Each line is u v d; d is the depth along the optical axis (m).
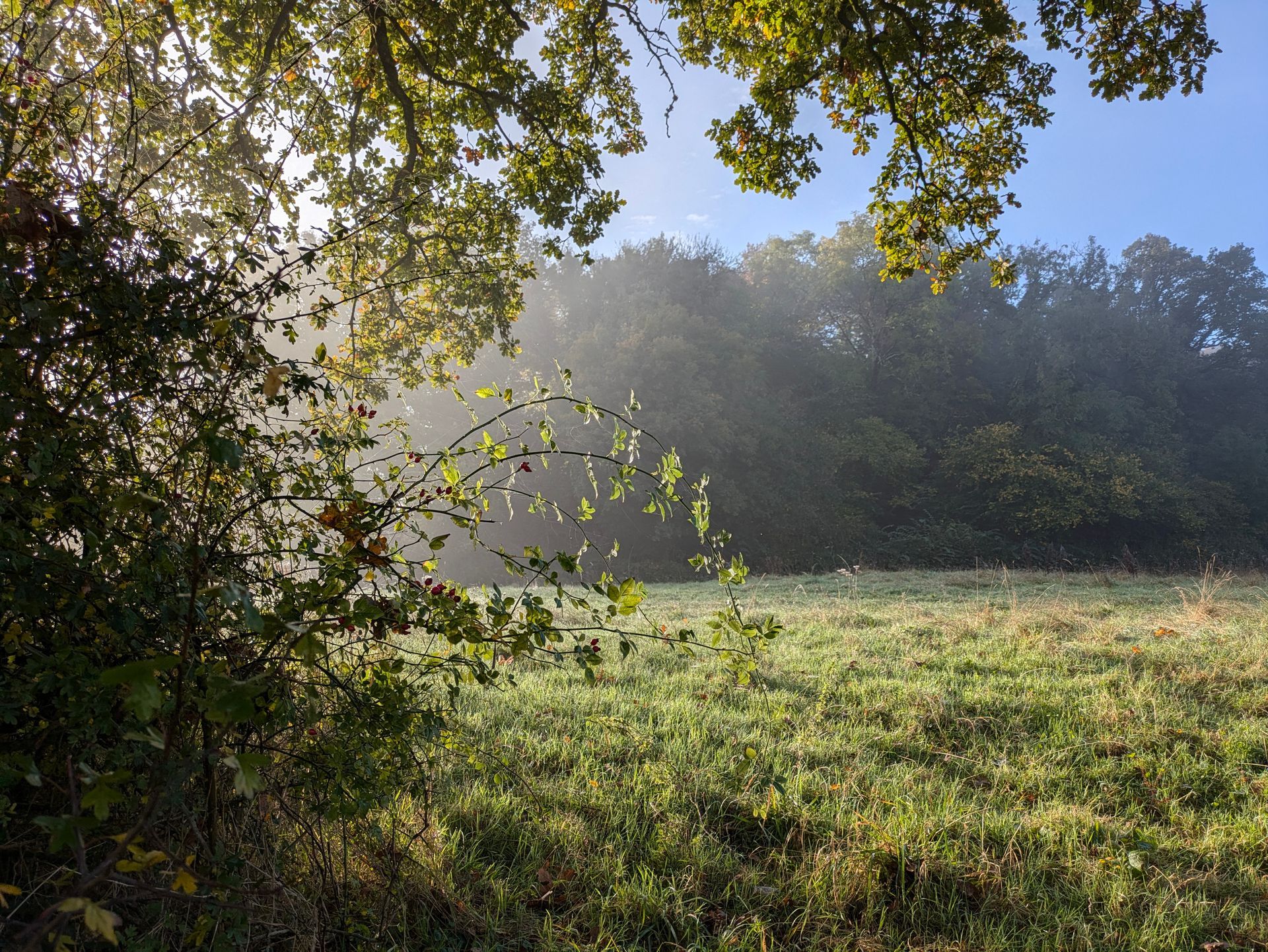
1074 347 39.59
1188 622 8.92
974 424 37.38
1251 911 3.01
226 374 2.13
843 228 36.00
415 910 2.60
